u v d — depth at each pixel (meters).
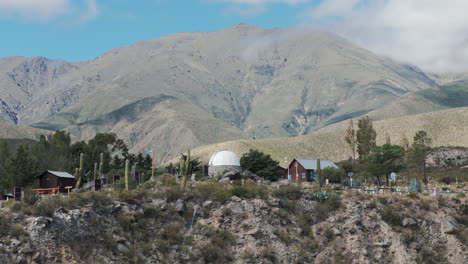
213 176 98.38
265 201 72.44
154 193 69.06
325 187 85.88
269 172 122.62
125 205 63.94
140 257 56.50
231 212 68.44
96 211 60.03
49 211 54.16
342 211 74.62
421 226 76.19
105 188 76.12
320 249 67.69
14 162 89.69
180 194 69.88
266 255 63.34
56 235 51.97
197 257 60.72
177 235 62.91
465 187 102.56
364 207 76.12
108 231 57.56
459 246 73.88
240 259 62.22
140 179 88.69
